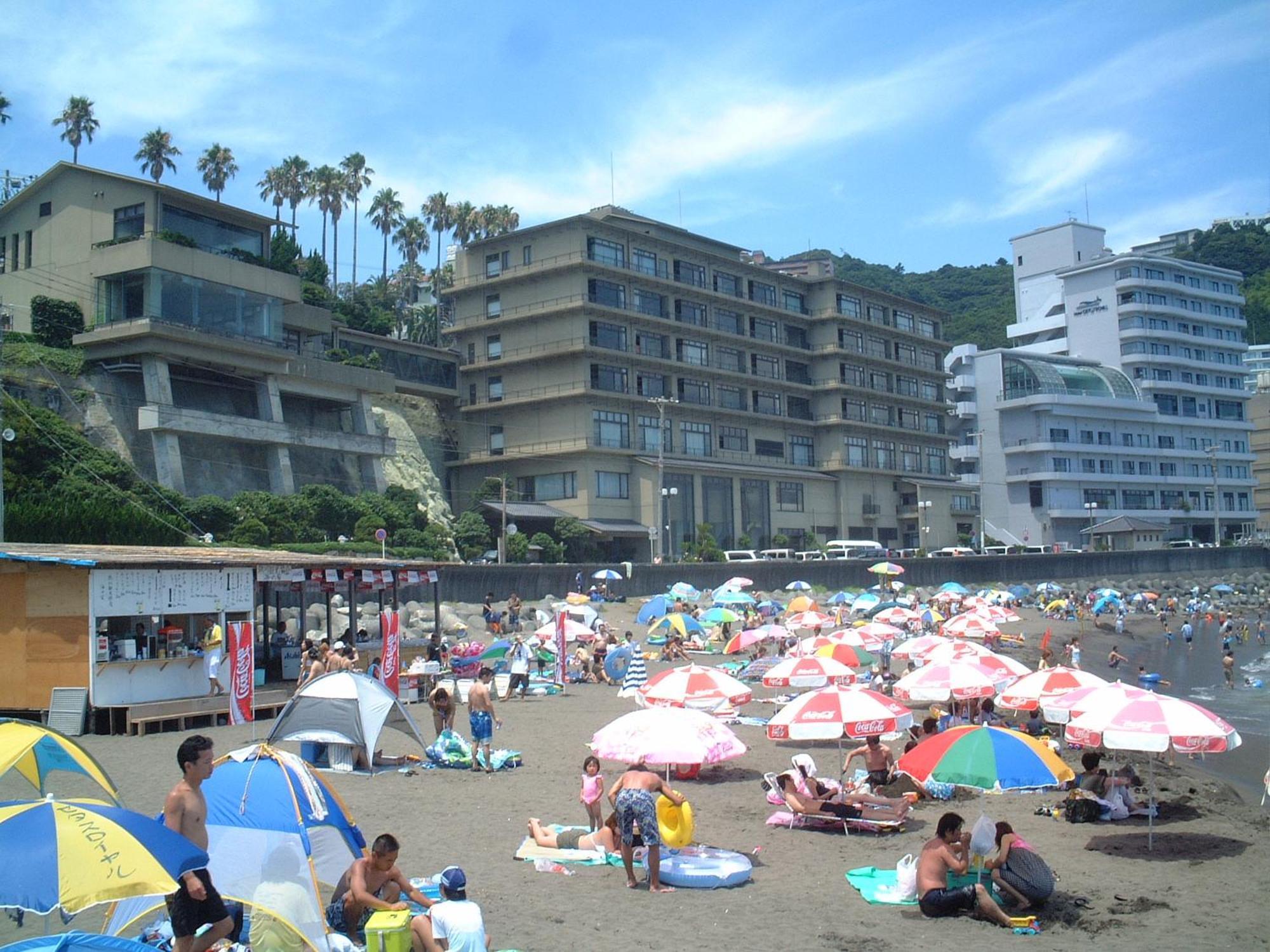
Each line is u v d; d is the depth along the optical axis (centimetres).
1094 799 1731
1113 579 10062
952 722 2402
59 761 1048
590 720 2697
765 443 9356
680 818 1409
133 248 5503
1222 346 13200
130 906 961
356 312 8319
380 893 1016
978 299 19375
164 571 2409
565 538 7419
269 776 1046
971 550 10238
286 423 6019
